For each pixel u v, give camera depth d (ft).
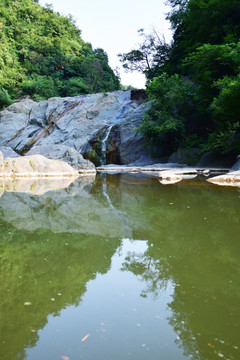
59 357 2.95
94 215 10.65
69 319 3.68
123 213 10.87
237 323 3.54
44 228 8.68
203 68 39.40
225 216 10.06
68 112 73.77
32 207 12.43
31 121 79.20
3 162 30.53
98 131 60.29
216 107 32.91
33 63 132.36
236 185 19.69
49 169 32.22
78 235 7.97
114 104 72.08
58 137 66.74
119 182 24.13
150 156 50.39
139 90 72.59
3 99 102.58
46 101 83.71
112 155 55.72
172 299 4.17
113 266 5.58
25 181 25.76
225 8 42.14
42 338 3.28
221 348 3.09
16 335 3.34
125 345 3.14
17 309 3.92
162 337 3.29
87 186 21.36
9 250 6.56
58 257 6.14
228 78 32.55
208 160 36.76
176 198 14.47
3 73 113.80
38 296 4.34
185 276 5.00
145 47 85.30
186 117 46.52
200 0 44.93
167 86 44.32
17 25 139.23
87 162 39.27
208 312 3.80
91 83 133.80
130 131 55.52
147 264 5.62
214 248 6.58
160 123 45.27
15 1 151.53
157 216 10.27
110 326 3.52
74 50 155.84
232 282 4.73
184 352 2.99
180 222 9.27
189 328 3.45
